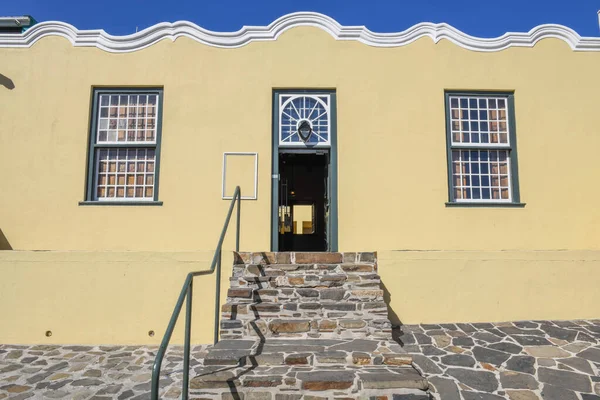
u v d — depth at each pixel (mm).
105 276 5672
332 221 6617
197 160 6680
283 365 3939
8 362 4969
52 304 5621
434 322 5660
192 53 6879
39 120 6691
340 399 3566
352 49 6930
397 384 3547
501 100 7000
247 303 4957
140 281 5668
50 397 4078
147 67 6832
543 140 6836
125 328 5594
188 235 6551
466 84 6879
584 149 6840
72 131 6695
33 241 6496
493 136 6914
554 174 6777
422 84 6871
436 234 6609
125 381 4434
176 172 6648
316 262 5570
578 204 6734
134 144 6727
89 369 4762
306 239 11273
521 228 6656
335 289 5090
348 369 3854
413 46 6945
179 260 5688
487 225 6645
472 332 5340
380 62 6906
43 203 6551
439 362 4566
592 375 4238
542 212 6695
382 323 4676
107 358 5098
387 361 3955
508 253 5805
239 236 6410
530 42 6988
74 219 6535
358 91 6844
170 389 4215
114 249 6492
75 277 5664
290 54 6906
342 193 6645
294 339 4551
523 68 6953
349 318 4789
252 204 6617
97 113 6820
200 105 6777
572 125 6879
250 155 6711
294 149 6801
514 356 4668
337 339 4562
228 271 5609
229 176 6668
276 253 5586
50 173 6605
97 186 6746
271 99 6828
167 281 5664
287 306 4840
